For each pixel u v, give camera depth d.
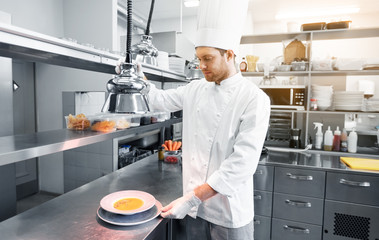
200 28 1.15
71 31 3.16
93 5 3.02
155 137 3.54
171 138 3.37
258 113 1.10
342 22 2.61
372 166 2.12
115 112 0.95
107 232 1.01
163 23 4.50
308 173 2.21
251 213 1.28
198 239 1.33
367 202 2.08
